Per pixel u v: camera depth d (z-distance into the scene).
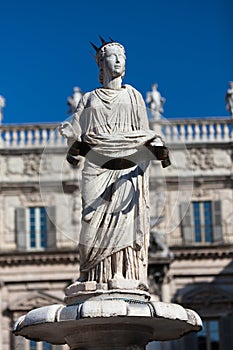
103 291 12.23
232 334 64.00
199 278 65.06
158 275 63.56
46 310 11.84
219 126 68.06
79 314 11.55
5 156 67.62
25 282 65.25
